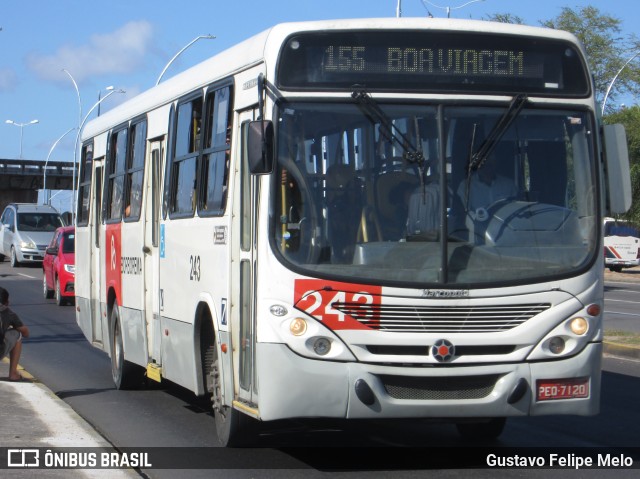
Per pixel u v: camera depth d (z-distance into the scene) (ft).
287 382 24.07
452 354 24.17
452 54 25.73
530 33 26.20
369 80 25.38
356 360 24.03
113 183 43.96
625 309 88.07
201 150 31.04
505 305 24.56
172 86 35.58
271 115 24.98
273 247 24.47
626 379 45.85
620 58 202.18
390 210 24.70
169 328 33.83
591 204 25.88
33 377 44.55
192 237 31.35
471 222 24.88
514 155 25.52
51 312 81.97
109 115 46.44
